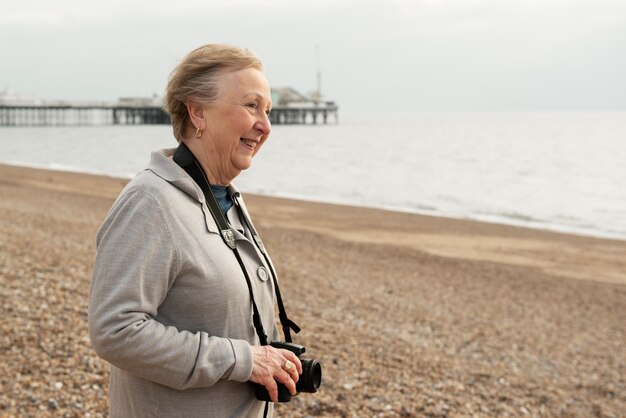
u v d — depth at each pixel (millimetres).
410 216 21094
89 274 8203
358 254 13406
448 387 5457
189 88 1774
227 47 1810
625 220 24453
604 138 106438
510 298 10422
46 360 4719
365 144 80688
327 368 5469
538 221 23438
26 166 37156
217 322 1702
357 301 8789
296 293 8820
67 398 4148
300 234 15789
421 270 12203
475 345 7289
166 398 1670
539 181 39938
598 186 37750
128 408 1710
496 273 12531
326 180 36969
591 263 14500
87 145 68812
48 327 5449
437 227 18797
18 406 3943
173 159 1827
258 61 1841
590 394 6082
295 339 6312
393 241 15758
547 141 94812
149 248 1606
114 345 1560
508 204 28547
